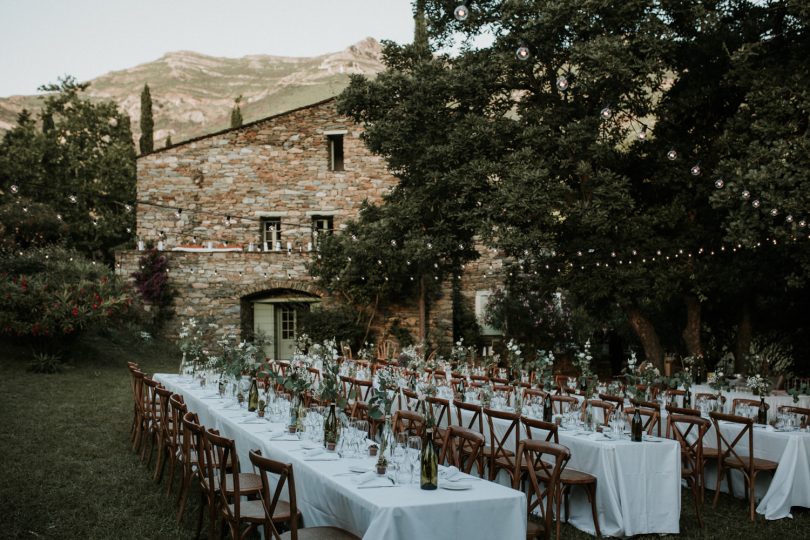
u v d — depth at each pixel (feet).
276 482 17.67
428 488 13.98
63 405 38.60
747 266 44.55
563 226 46.16
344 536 14.11
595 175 43.50
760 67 42.29
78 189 103.71
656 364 48.21
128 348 62.85
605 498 19.83
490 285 79.36
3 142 105.81
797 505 22.54
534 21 42.27
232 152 78.43
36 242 82.33
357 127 78.69
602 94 42.57
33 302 50.44
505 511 13.55
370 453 17.02
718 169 40.19
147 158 77.92
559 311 71.67
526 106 47.98
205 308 69.92
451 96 48.32
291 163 78.69
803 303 50.21
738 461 23.38
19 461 26.18
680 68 46.06
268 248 78.84
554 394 30.91
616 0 41.24
